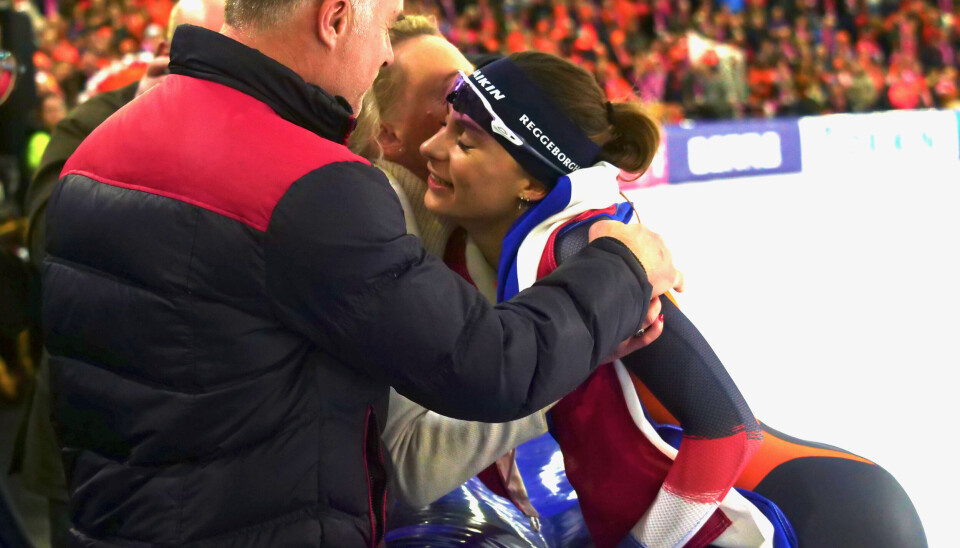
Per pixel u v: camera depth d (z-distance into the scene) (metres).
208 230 1.06
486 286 1.55
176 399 1.10
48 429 2.19
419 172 1.64
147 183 1.10
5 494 1.52
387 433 1.39
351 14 1.15
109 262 1.11
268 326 1.08
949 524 2.47
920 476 2.78
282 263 1.05
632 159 1.45
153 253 1.08
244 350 1.08
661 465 1.37
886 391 3.51
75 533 1.22
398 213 1.10
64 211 1.16
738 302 4.92
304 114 1.12
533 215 1.35
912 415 3.26
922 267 5.70
